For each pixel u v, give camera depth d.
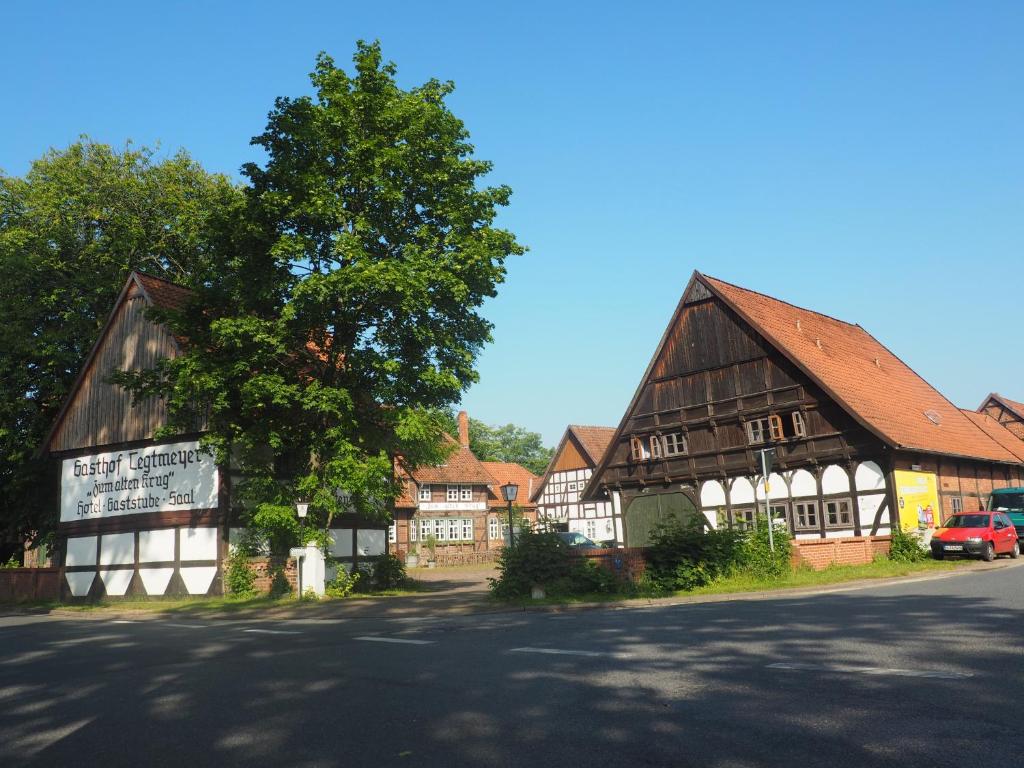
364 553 28.62
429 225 23.42
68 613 24.11
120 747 6.57
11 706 8.46
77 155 35.66
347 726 6.77
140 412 27.45
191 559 25.56
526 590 19.33
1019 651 8.43
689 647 9.91
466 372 23.66
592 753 5.62
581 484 60.62
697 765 5.22
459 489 63.50
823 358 33.78
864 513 29.84
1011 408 62.53
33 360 32.41
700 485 34.62
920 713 6.13
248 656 11.43
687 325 35.66
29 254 32.22
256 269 22.75
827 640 9.82
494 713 6.95
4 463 31.94
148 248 35.06
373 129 22.70
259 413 23.27
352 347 23.22
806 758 5.23
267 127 22.66
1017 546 28.64
